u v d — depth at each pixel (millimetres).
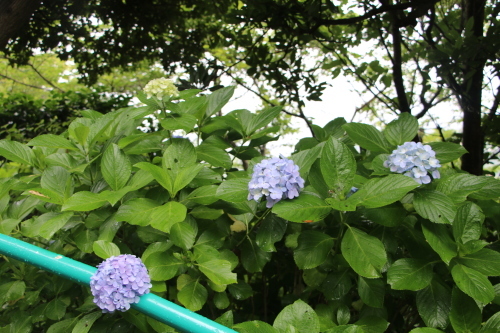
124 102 6102
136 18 5535
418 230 1446
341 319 1350
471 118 3453
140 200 1341
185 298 1274
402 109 3773
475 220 1261
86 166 1533
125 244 1539
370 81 3975
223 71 3871
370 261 1197
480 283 1099
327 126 1946
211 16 5926
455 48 2961
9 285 1424
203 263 1250
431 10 3467
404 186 1179
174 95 1673
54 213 1444
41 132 5316
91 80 6227
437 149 1499
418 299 1283
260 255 1553
